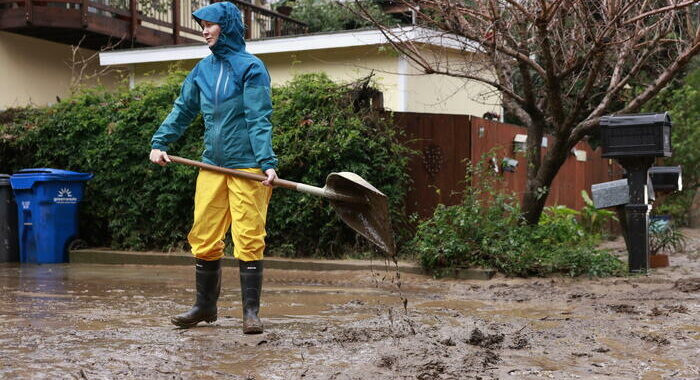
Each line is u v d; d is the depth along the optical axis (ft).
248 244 16.83
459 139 33.99
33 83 53.36
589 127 30.71
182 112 17.76
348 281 28.48
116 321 18.97
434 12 30.37
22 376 12.98
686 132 53.11
